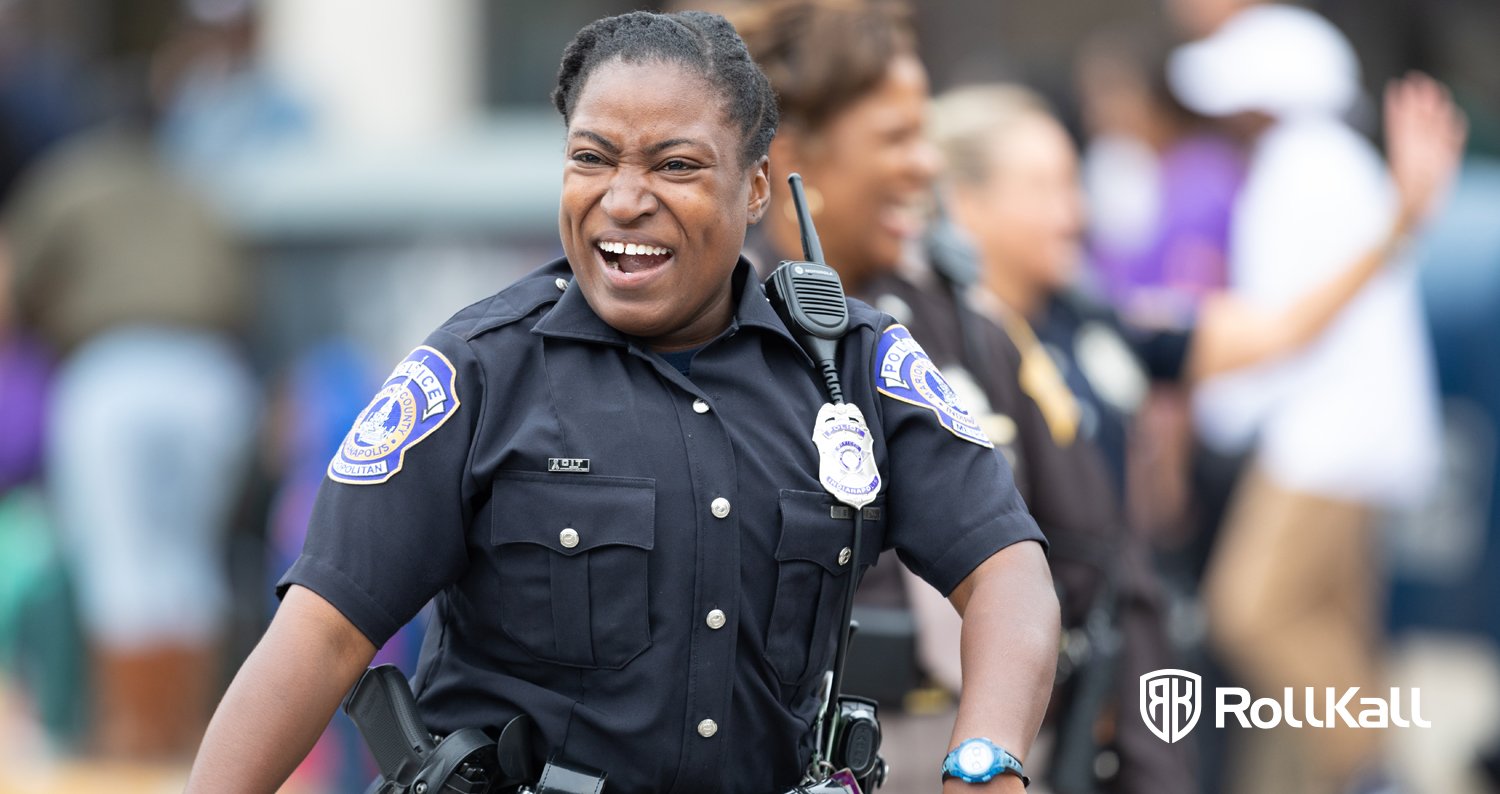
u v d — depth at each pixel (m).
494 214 18.61
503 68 28.56
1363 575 17.00
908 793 9.73
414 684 6.98
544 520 6.56
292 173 19.22
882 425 6.95
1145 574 11.39
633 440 6.62
